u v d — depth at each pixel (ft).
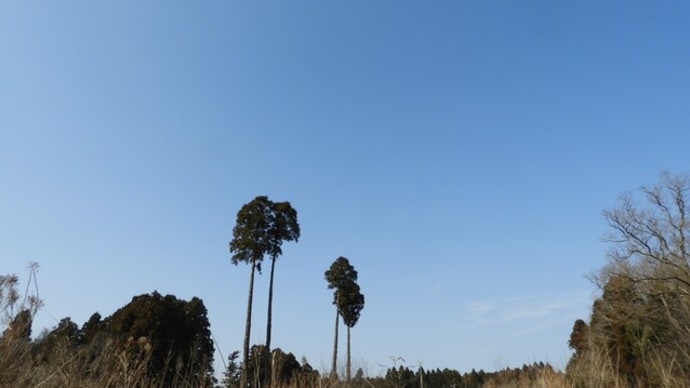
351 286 139.64
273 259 102.73
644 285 82.64
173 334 75.92
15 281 21.08
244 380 25.93
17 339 20.71
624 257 90.79
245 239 98.02
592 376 28.07
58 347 24.20
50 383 21.70
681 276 84.38
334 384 28.09
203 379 26.48
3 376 19.74
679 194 92.07
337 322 135.95
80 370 24.06
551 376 30.73
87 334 77.30
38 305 21.62
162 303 81.20
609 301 67.41
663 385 24.23
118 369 25.13
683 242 88.43
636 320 41.78
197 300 87.51
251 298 96.37
